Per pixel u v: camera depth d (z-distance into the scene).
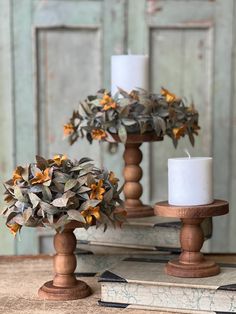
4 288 1.55
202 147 2.55
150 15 2.51
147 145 2.54
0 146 2.52
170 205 1.44
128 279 1.41
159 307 1.40
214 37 2.53
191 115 1.70
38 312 1.40
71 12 2.50
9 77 2.50
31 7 2.49
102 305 1.42
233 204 2.56
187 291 1.38
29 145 2.52
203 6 2.52
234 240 2.58
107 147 2.53
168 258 1.60
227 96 2.54
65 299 1.47
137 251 1.62
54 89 2.53
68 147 2.54
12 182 1.44
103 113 1.62
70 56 2.52
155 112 1.64
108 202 1.43
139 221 1.64
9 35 2.49
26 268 1.71
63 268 1.49
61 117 2.53
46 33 2.51
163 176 2.56
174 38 2.53
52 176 1.41
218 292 1.36
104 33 2.51
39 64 2.51
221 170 2.55
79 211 1.39
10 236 2.53
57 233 1.48
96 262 1.62
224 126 2.55
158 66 2.53
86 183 1.41
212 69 2.53
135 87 1.68
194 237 1.45
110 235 1.64
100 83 2.52
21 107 2.51
